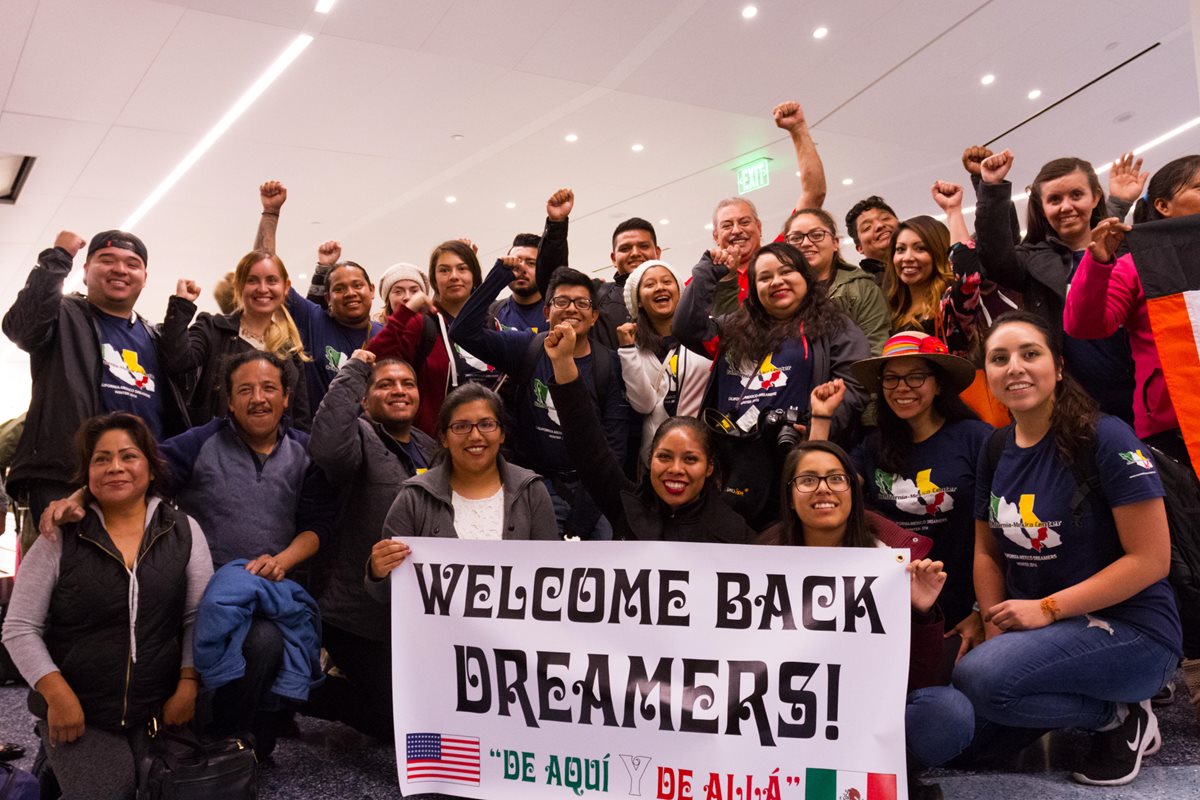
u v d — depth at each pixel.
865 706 2.25
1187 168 3.05
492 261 15.77
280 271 3.91
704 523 2.76
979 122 10.40
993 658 2.41
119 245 3.41
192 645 2.63
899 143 10.88
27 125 8.80
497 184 11.56
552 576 2.50
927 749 2.33
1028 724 2.44
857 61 8.64
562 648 2.46
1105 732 2.50
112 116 8.73
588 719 2.41
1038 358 2.51
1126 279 3.03
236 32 7.34
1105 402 3.26
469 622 2.54
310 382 4.16
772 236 14.69
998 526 2.64
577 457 3.00
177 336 3.53
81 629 2.52
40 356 3.33
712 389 3.46
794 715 2.29
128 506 2.64
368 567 2.70
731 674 2.34
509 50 7.98
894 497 3.01
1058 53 8.87
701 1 7.40
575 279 3.61
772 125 10.02
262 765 2.85
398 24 7.41
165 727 2.59
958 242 3.37
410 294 4.21
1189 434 2.69
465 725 2.50
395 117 9.24
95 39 7.27
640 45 8.05
